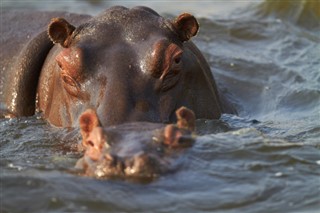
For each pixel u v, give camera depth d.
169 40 19.95
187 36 20.78
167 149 15.90
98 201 14.73
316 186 15.81
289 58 30.02
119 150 15.59
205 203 14.93
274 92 26.73
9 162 17.66
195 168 15.83
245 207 15.02
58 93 21.05
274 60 29.61
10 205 14.84
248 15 34.94
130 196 14.86
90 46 19.75
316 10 34.44
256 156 16.70
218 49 30.59
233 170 16.08
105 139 15.84
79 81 19.45
